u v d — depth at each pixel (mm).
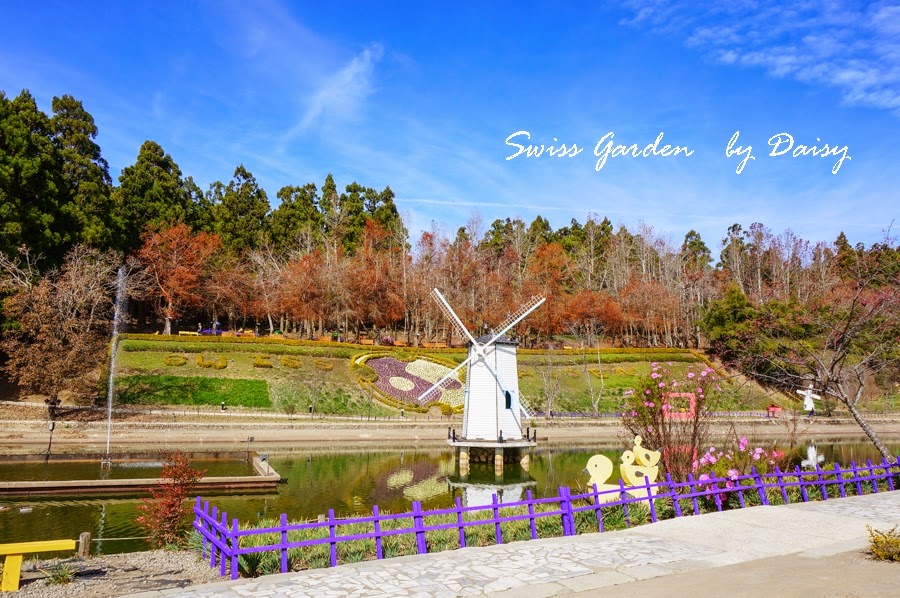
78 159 53688
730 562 9883
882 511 13914
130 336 50469
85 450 32375
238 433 38875
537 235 93938
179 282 57031
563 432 45844
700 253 108625
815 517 13289
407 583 8773
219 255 68750
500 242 92375
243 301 64812
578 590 8375
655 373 17625
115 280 50406
